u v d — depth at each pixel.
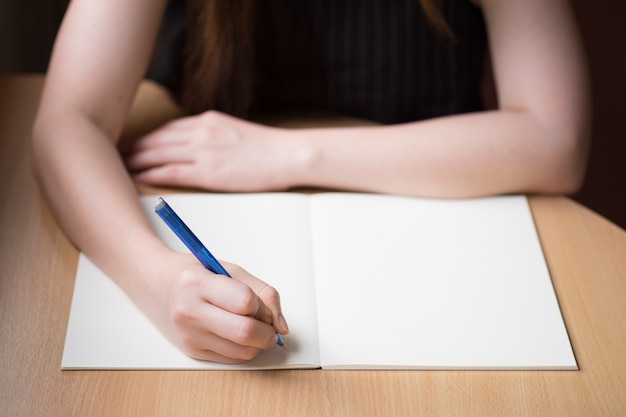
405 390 0.89
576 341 0.95
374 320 0.96
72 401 0.87
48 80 1.19
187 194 1.14
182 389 0.89
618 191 2.22
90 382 0.89
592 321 0.98
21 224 1.08
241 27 1.26
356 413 0.87
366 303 0.97
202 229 1.06
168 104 1.32
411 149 1.14
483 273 1.02
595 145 2.27
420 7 1.31
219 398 0.88
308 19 1.31
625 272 1.04
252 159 1.15
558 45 1.20
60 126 1.12
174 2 1.31
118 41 1.18
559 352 0.93
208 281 0.89
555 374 0.91
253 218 1.08
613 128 2.30
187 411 0.86
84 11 1.18
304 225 1.07
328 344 0.93
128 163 1.18
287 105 1.37
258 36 1.31
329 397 0.88
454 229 1.08
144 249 0.99
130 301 0.98
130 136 1.24
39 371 0.90
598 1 2.50
